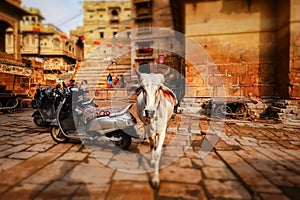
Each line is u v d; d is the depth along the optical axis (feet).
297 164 11.46
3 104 33.71
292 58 24.48
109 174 9.98
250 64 27.94
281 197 8.09
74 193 8.23
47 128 21.08
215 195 8.23
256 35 26.86
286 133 19.13
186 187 8.82
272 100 28.02
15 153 12.91
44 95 20.92
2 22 41.52
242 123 23.82
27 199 7.78
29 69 40.34
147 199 7.86
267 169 10.69
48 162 11.41
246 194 8.36
